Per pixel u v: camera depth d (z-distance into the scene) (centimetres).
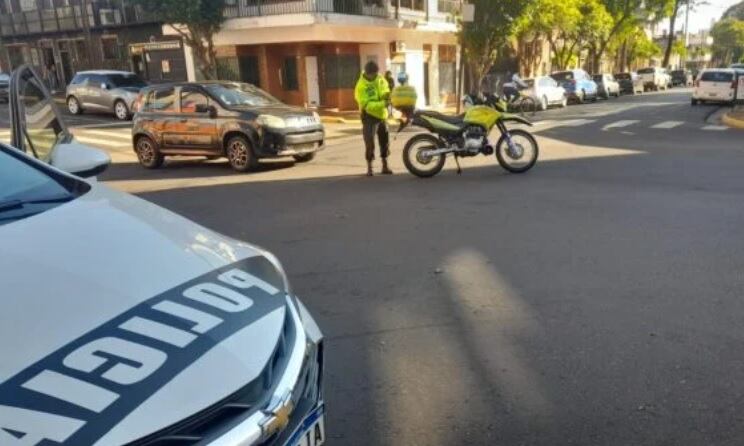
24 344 154
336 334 411
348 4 2331
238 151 1141
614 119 2080
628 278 488
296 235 664
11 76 434
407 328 416
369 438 298
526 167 990
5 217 223
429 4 2833
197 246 220
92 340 158
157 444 144
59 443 133
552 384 338
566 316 422
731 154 1155
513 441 292
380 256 574
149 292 181
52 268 185
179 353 161
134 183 1086
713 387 329
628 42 6328
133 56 2814
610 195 795
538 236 614
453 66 3158
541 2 2991
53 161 319
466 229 653
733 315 413
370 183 957
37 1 3150
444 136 965
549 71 4594
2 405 137
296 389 186
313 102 2453
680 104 2905
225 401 157
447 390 337
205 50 2172
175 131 1207
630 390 329
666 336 387
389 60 2580
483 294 468
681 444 286
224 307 183
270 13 2214
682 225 633
